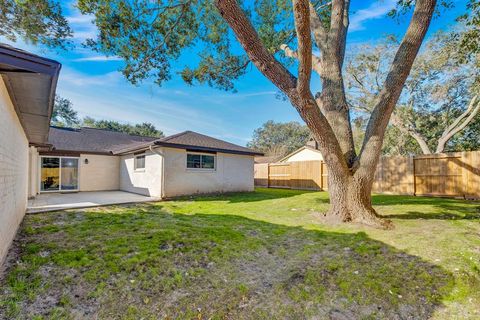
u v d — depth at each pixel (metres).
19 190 4.97
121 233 4.47
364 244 3.98
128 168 12.83
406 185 10.39
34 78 2.79
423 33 4.53
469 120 13.91
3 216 3.19
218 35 7.98
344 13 6.52
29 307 2.26
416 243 3.91
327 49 6.00
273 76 4.30
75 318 2.16
